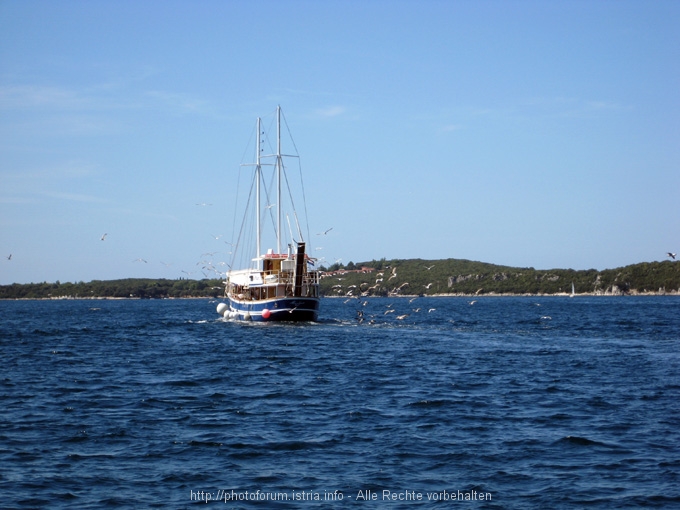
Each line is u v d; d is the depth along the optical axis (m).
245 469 31.06
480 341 85.69
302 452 33.38
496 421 39.22
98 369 62.09
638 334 96.44
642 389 49.19
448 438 35.59
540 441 34.97
